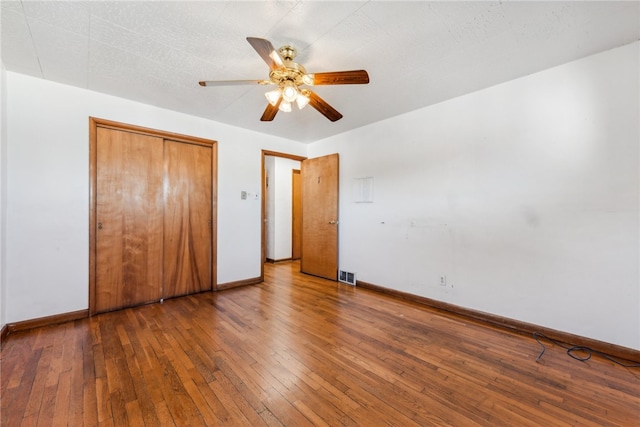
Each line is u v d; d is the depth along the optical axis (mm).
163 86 2689
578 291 2246
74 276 2689
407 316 2848
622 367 1928
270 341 2270
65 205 2646
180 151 3463
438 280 3109
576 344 2229
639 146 2004
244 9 1665
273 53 1673
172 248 3400
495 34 1925
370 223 3855
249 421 1419
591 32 1907
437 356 2059
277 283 4129
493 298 2699
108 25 1812
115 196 2971
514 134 2568
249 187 4055
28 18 1736
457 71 2428
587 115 2203
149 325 2568
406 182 3426
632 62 2025
